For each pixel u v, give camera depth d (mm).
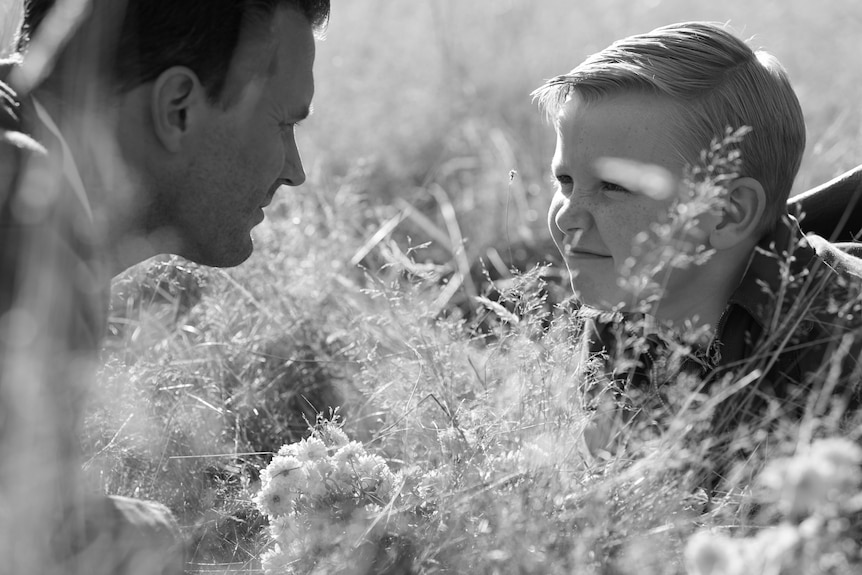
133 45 1553
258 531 1959
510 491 1634
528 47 5031
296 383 2445
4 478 1150
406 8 5816
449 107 4492
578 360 2004
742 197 1977
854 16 5316
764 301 1919
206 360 2402
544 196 3670
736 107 1979
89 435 1971
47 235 1229
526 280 2127
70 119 1515
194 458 2059
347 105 4480
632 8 5559
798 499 1218
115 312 2562
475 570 1559
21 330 1165
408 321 2309
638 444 1699
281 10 1665
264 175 1694
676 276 1946
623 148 1948
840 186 2346
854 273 1944
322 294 2750
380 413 2135
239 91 1623
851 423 1663
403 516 1664
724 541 1249
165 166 1632
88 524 1305
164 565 1393
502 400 1980
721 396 1672
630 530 1563
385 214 3623
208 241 1716
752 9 5477
